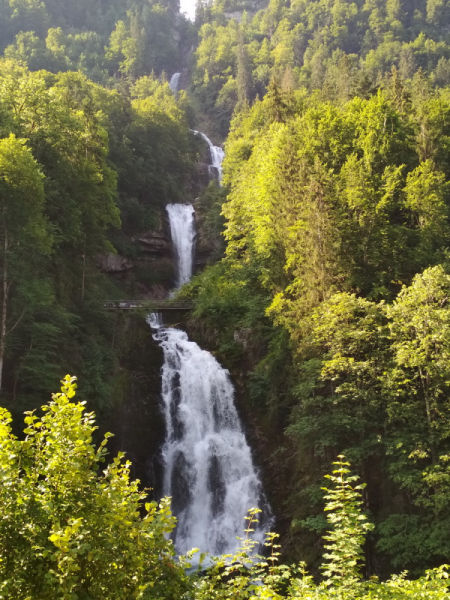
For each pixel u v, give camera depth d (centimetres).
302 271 3291
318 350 2889
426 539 2184
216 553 3139
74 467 832
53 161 3812
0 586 768
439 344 2384
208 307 4244
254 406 3578
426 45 14650
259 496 3228
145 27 17850
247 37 18025
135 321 4178
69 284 3803
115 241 5888
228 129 13162
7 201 2777
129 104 7850
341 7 17600
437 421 2395
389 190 3544
